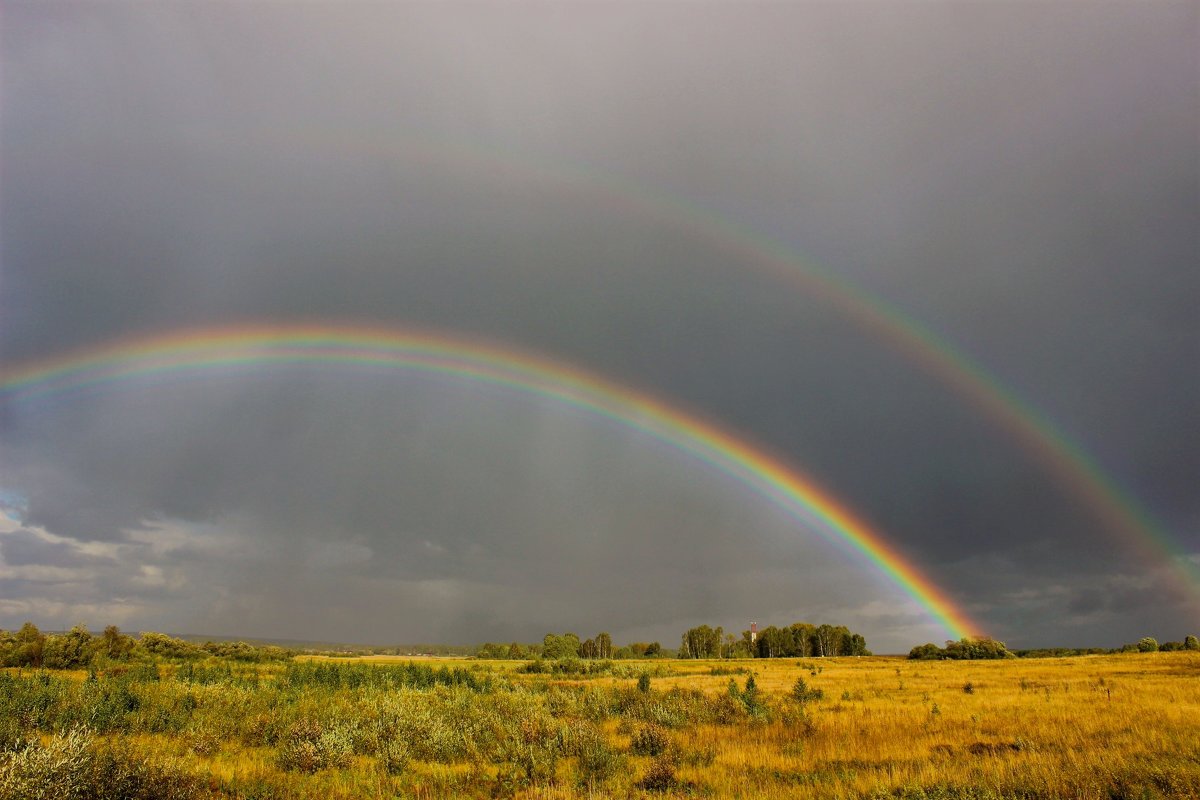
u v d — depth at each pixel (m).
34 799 10.02
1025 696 33.19
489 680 38.53
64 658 54.72
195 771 13.57
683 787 13.40
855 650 157.25
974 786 12.23
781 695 35.81
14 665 53.44
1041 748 16.77
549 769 15.02
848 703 31.17
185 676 33.19
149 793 11.10
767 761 16.00
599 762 15.22
